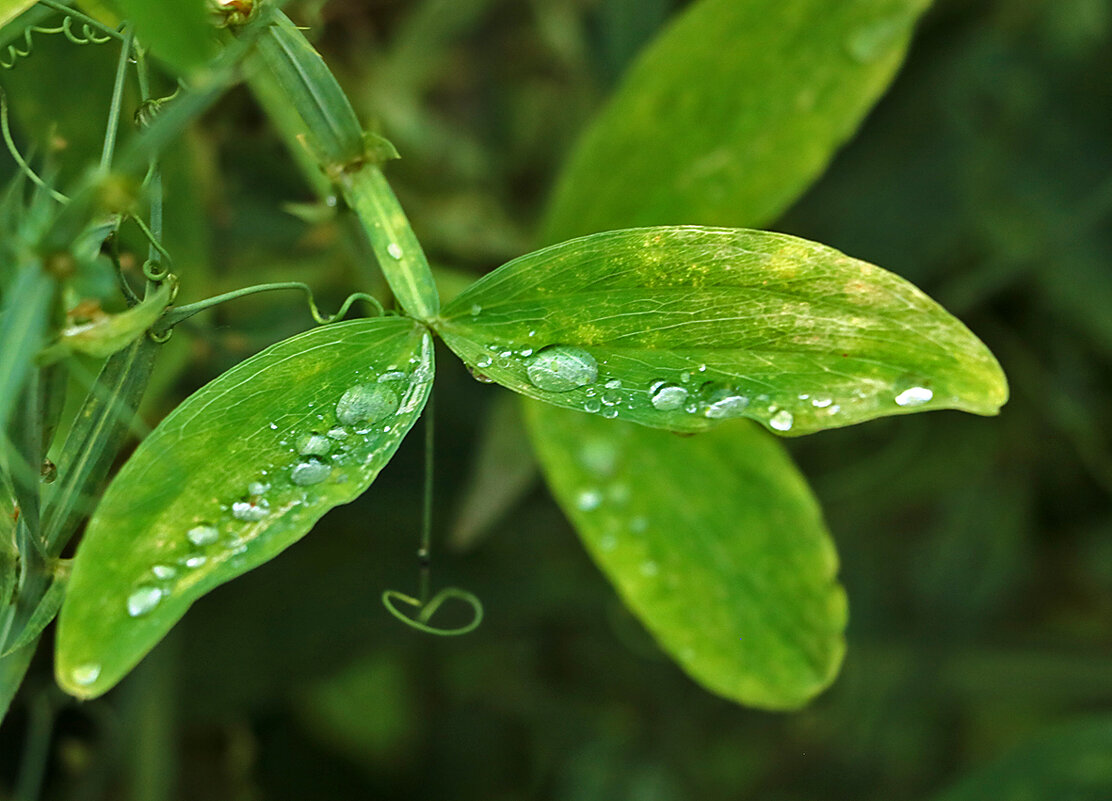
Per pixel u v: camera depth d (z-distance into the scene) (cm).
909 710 70
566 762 70
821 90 48
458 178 67
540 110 70
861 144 68
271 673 61
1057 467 70
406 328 40
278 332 52
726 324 40
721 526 47
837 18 48
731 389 40
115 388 40
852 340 40
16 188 40
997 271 65
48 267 38
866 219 68
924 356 40
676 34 48
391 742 71
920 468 69
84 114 47
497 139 69
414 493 65
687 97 48
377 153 41
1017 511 70
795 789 70
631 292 40
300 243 54
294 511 39
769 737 70
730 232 40
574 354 40
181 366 50
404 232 41
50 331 38
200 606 61
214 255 54
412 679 71
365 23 63
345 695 71
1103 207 63
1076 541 71
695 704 70
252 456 39
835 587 46
